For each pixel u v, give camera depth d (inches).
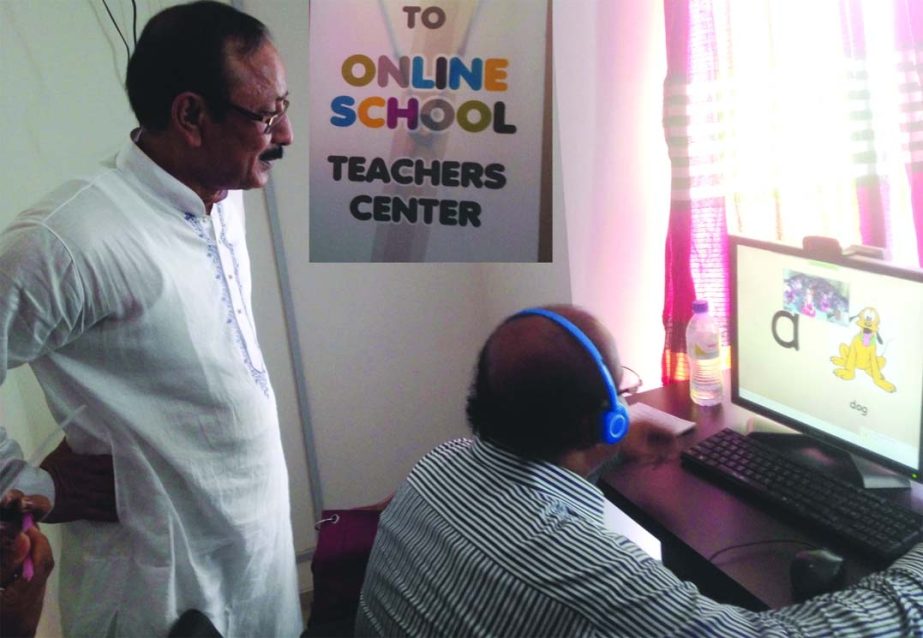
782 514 51.5
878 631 37.0
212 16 46.7
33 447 69.6
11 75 67.9
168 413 50.3
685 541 49.8
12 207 68.8
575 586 35.5
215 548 54.2
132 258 46.4
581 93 71.5
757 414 63.5
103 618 53.2
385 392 96.7
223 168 48.9
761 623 36.9
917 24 55.4
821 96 63.6
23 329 44.4
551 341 38.1
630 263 78.6
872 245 62.6
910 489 52.5
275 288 87.8
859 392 52.8
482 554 37.5
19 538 41.6
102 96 72.7
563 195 73.2
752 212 69.4
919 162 57.9
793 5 62.9
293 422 93.6
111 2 71.1
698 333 67.4
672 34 65.6
